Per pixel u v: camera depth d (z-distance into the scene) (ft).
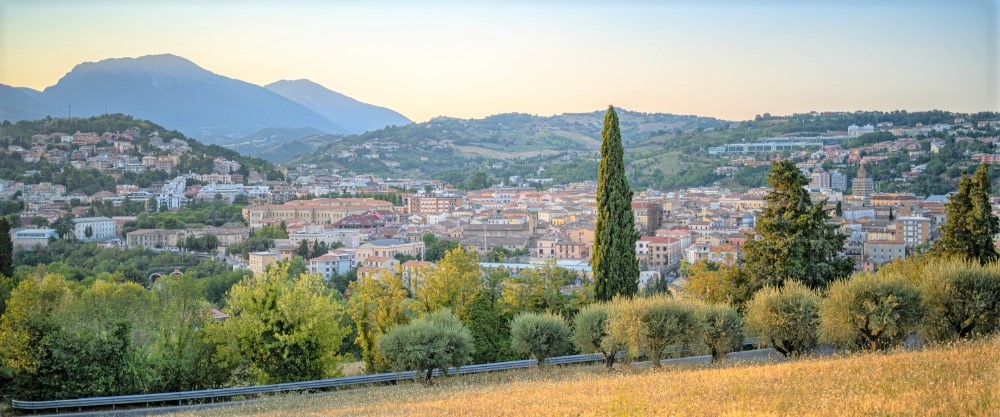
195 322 264.52
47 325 232.73
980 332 217.15
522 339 255.50
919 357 164.04
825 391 138.82
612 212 296.92
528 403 160.97
